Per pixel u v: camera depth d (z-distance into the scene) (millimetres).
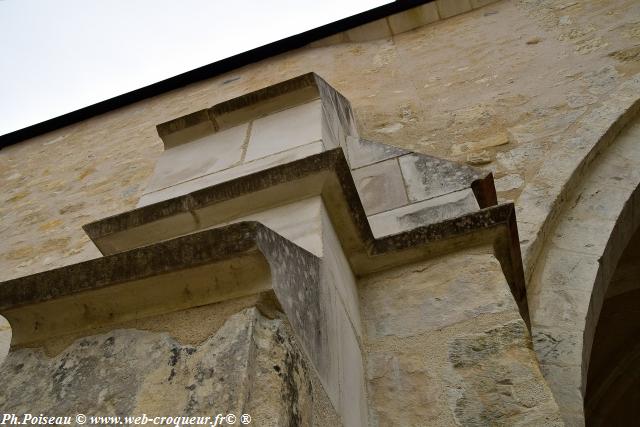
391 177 2312
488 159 2822
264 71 5414
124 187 3998
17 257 3523
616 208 2377
